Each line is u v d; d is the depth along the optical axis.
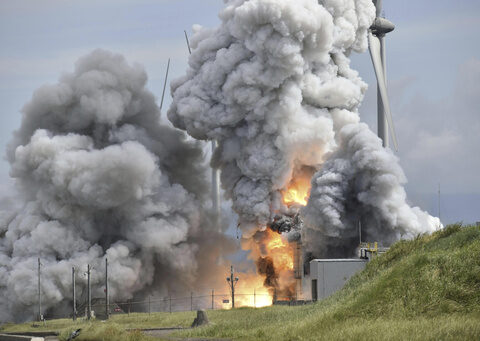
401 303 156.00
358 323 152.12
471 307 148.62
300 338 151.75
